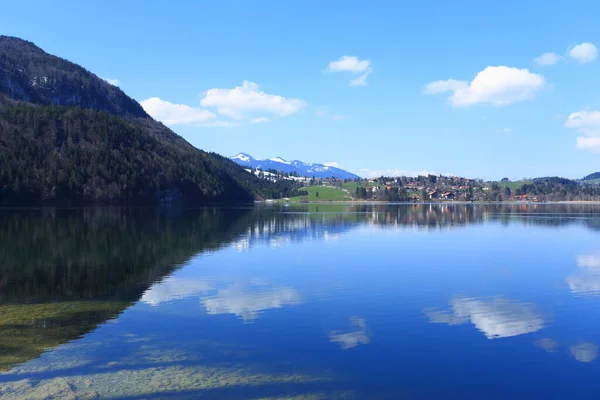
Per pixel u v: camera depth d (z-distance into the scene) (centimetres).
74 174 17738
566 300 2908
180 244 5903
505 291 3173
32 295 3022
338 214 14362
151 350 1936
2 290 3170
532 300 2908
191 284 3394
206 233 7456
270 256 4931
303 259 4728
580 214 14662
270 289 3222
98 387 1570
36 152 18275
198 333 2173
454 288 3266
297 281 3534
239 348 1970
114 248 5403
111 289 3206
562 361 1852
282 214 13988
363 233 7788
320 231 8100
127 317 2464
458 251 5438
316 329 2250
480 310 2638
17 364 1772
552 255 5094
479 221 11100
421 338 2123
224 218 11444
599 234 7700
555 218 12381
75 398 1487
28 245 5516
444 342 2067
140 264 4322
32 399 1477
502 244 6197
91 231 7381
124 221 9775
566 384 1650
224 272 3922
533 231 8331
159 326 2297
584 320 2433
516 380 1678
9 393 1517
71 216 10856
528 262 4562
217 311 2591
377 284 3406
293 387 1588
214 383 1609
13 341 2052
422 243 6319
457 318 2464
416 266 4300
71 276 3697
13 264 4253
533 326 2323
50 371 1703
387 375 1703
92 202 17788
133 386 1578
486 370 1762
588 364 1822
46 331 2203
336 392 1559
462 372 1739
